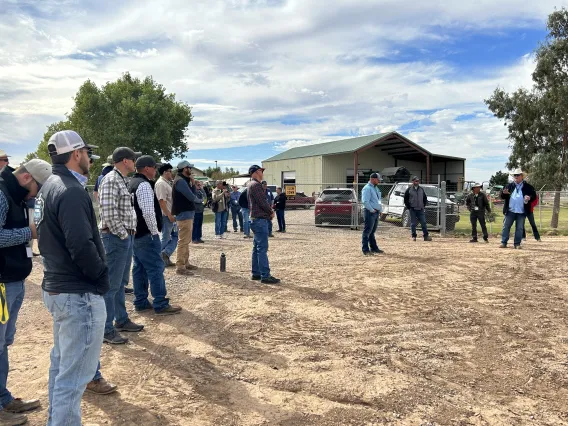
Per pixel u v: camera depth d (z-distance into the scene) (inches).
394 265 350.0
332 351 173.6
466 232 614.2
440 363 161.9
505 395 137.7
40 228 100.7
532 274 308.5
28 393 139.6
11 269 122.1
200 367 158.2
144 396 136.6
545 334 191.8
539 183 762.8
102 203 169.2
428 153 1530.5
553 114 741.3
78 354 100.5
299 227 693.9
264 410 128.6
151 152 1678.2
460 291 265.4
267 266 285.6
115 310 192.7
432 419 123.1
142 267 224.7
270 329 199.0
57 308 99.4
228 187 629.3
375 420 122.6
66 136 103.3
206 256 399.9
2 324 121.5
